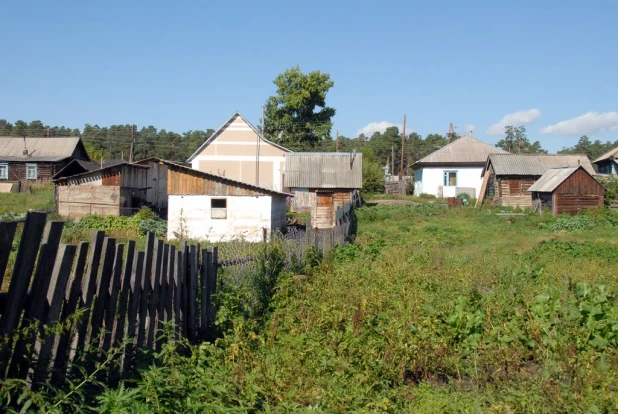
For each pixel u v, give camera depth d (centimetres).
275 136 6400
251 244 1461
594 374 601
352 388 565
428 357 667
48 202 3778
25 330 370
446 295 1008
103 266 480
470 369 648
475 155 5131
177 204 2556
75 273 438
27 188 4859
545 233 2703
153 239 586
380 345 669
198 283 748
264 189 2541
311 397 545
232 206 2558
